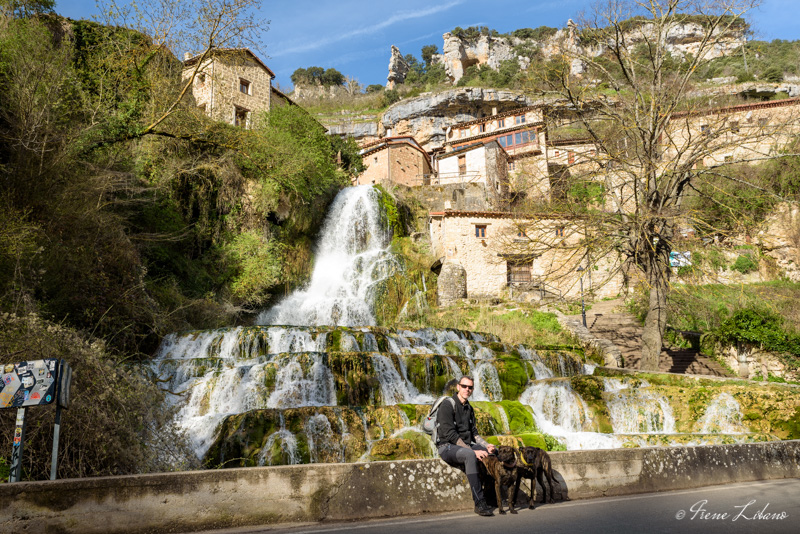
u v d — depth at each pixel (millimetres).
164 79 19766
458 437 5590
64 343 6738
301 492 5109
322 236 29500
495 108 70688
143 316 14656
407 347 17281
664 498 6020
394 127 73562
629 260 19703
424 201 37219
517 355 17578
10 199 10562
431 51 112062
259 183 24703
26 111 11195
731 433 11414
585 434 11695
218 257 22344
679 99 19562
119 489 4461
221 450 9781
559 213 20406
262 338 15695
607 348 21281
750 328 20391
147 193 18625
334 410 10500
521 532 4395
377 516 5277
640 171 20172
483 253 31312
